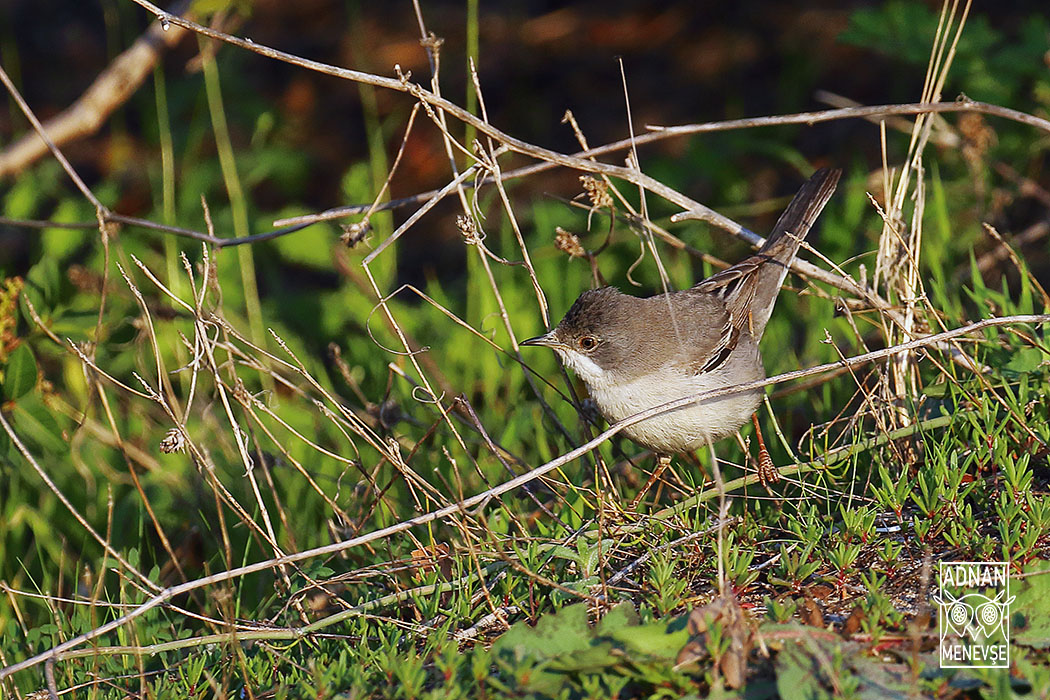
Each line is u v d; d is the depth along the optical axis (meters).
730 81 20.33
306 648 7.52
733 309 10.02
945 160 14.44
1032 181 13.96
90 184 18.98
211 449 11.38
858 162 14.52
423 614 7.35
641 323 9.44
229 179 13.08
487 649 6.64
